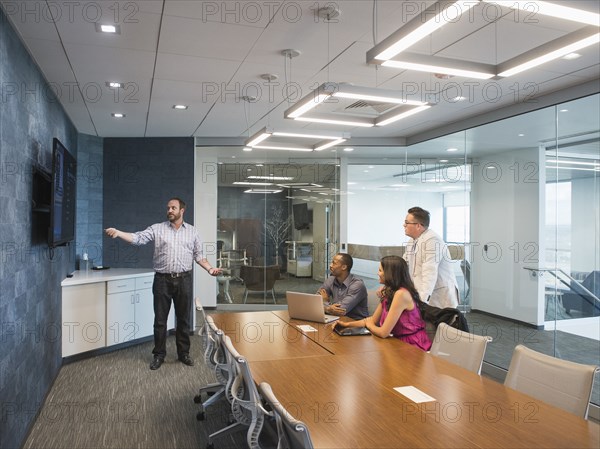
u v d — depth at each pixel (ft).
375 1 8.35
